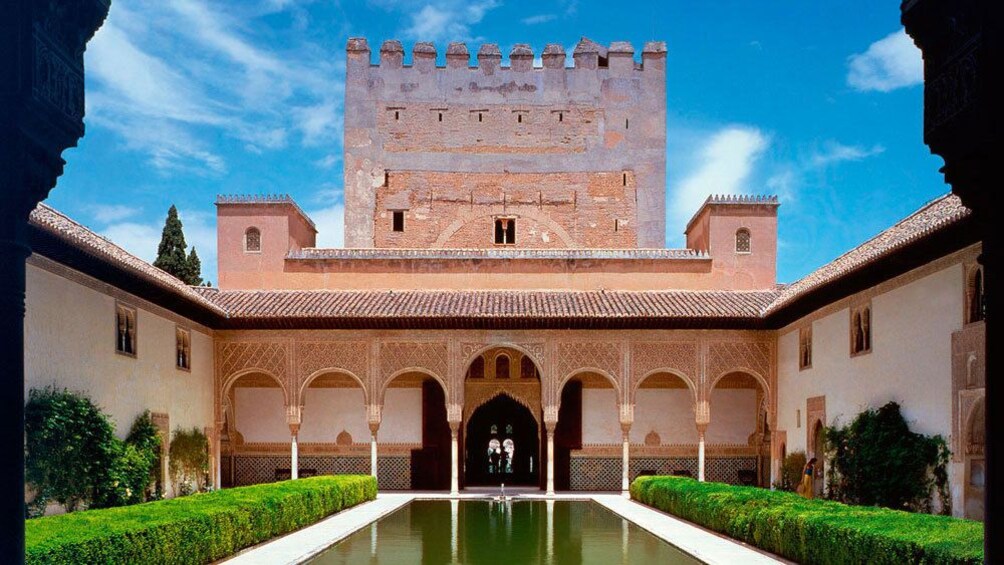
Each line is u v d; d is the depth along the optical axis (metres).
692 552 10.84
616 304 20.75
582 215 26.64
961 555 6.30
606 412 22.20
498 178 26.67
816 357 17.36
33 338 11.67
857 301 15.17
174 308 17.30
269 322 19.84
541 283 23.08
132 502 14.01
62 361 12.52
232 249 23.02
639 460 22.09
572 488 21.98
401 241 26.34
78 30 3.71
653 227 26.72
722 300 21.16
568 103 27.00
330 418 22.11
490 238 26.39
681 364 20.20
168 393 17.08
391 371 20.22
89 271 13.38
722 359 20.23
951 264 11.70
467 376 22.08
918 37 3.68
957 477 11.44
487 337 20.25
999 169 3.27
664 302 20.94
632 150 26.92
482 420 23.66
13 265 3.39
